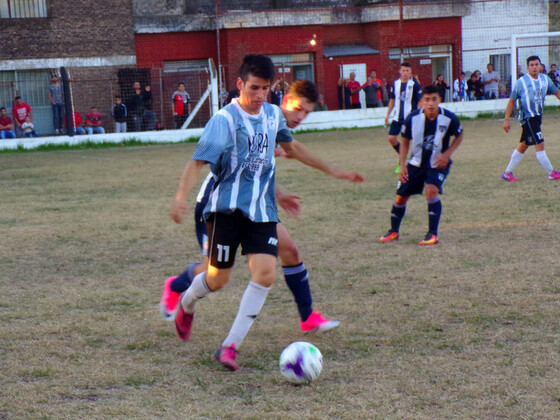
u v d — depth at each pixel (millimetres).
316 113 40906
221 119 6109
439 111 10859
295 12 45094
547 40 49156
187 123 40219
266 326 7477
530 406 5273
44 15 40812
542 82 16703
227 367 6238
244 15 44000
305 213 14328
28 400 5625
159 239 12375
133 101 38969
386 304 8086
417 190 11312
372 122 42094
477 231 11930
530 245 10680
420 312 7730
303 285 7082
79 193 18594
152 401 5586
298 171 21781
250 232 6453
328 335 7109
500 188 16375
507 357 6289
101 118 41500
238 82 6199
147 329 7473
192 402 5559
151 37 43812
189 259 10828
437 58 48312
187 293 6738
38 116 40969
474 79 45062
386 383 5824
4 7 40156
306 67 46250
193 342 7039
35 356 6660
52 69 40938
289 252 6949
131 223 13945
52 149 35688
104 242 12203
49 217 14828
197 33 44688
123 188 19391
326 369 6207
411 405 5367
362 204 15234
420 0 48531
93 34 41656
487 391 5566
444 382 5789
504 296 8141
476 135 31766
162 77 40844
